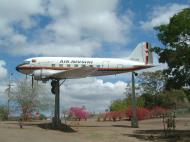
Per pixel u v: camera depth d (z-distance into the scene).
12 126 33.59
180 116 58.75
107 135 31.66
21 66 39.03
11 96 48.12
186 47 30.84
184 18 30.84
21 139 25.09
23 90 47.75
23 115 47.31
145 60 45.12
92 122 47.81
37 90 48.22
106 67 40.88
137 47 45.44
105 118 55.75
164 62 33.06
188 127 40.38
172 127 37.72
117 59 41.72
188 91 33.50
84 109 47.66
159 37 32.47
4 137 25.34
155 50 33.31
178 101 66.31
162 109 59.50
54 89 36.75
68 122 43.78
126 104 68.81
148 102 69.69
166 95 67.69
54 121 35.31
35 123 38.16
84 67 33.22
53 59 39.41
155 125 44.09
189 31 30.70
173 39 31.53
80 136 29.95
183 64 30.98
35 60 39.19
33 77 38.34
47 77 37.16
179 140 29.88
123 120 55.31
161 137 31.55
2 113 48.53
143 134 33.62
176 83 32.53
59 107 35.94
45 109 48.84
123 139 29.53
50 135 28.72
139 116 54.81
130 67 41.81
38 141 24.83
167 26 32.19
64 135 29.69
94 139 28.70
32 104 47.78
